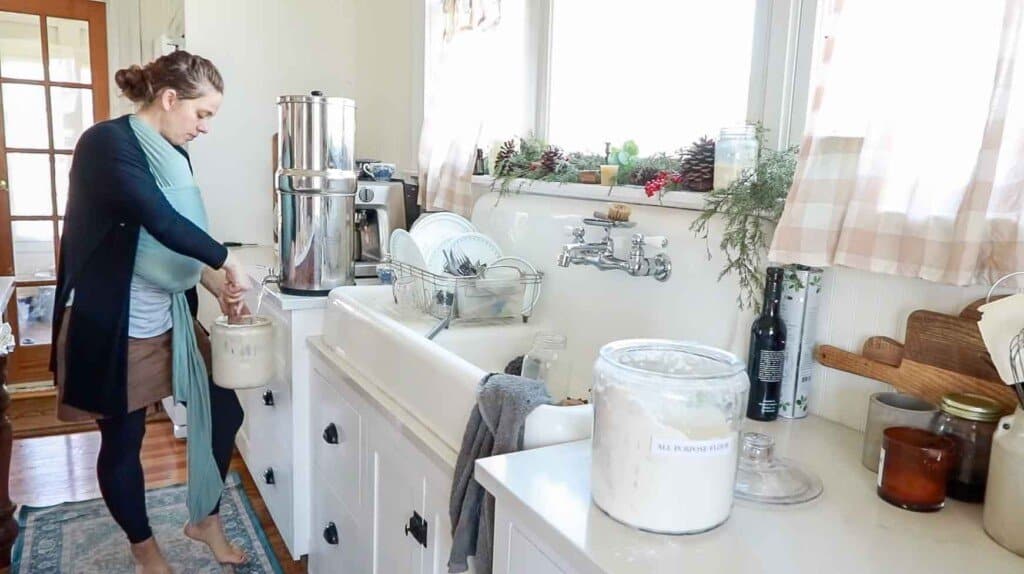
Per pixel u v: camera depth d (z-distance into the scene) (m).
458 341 1.72
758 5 1.51
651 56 1.90
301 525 2.18
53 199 4.06
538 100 2.37
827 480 1.02
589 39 2.14
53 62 4.02
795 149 1.35
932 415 1.01
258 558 2.33
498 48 2.26
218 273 2.24
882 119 1.10
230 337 1.98
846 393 1.25
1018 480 0.83
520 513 0.92
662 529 0.84
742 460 1.03
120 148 1.78
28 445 3.22
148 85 1.88
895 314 1.16
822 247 1.17
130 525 1.98
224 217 3.19
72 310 1.83
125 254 1.83
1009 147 0.97
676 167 1.65
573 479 0.98
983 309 0.87
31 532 2.44
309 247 2.10
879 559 0.81
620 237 1.58
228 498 2.72
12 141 3.92
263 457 2.51
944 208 1.04
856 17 1.13
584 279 1.72
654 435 0.83
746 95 1.60
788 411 1.28
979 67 1.02
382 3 3.05
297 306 2.06
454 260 1.91
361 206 2.44
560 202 1.88
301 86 3.29
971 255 0.99
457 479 1.17
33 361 3.97
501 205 2.09
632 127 1.98
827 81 1.16
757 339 1.26
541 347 1.51
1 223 3.89
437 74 2.50
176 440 3.26
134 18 4.04
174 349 2.00
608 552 0.80
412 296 1.92
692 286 1.41
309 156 2.08
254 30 3.15
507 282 1.84
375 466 1.60
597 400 0.90
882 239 1.10
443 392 1.32
